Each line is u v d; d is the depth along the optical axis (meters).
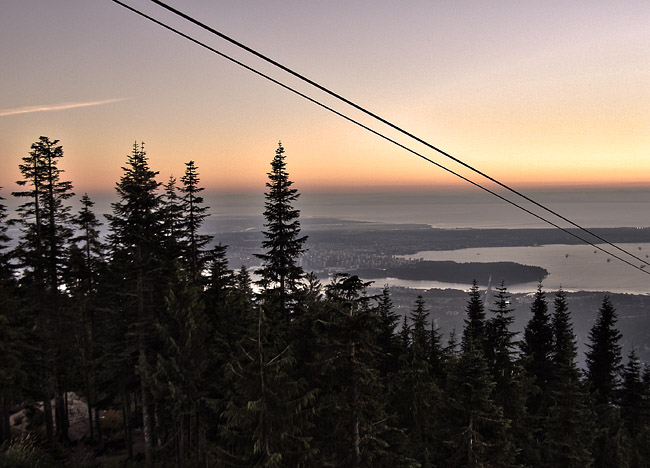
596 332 45.56
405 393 23.33
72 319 32.34
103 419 36.25
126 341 23.53
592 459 22.86
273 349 18.75
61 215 30.17
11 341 24.05
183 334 20.69
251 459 14.70
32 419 31.81
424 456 20.30
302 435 16.55
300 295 25.56
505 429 19.67
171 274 25.17
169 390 20.25
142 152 24.45
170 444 24.06
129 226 23.64
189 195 28.48
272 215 26.08
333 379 15.99
